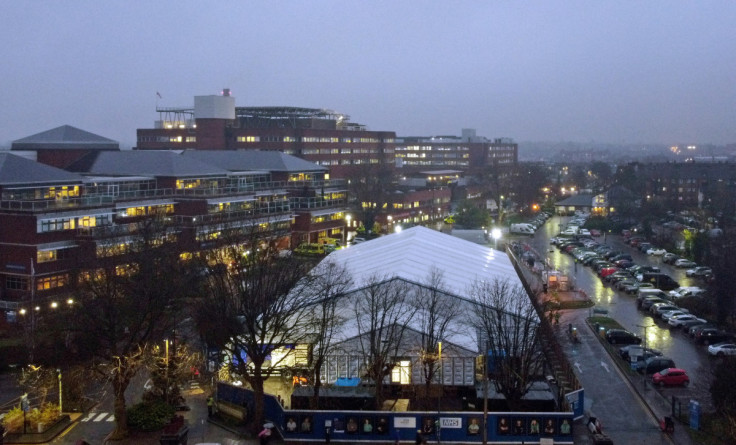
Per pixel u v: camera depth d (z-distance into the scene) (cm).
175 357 6456
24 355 7488
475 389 6450
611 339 8612
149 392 6359
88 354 6481
